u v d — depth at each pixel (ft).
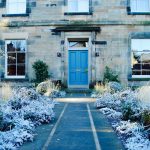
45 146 25.09
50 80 63.46
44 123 33.73
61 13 67.97
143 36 67.00
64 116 37.52
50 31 67.87
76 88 66.90
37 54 67.92
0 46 69.10
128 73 66.59
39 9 68.33
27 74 67.92
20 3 69.67
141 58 67.46
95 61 66.85
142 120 29.68
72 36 67.41
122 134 28.17
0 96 41.60
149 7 68.33
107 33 67.10
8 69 69.36
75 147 24.80
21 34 68.59
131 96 39.58
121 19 67.15
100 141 26.48
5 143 24.58
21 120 30.48
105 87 57.31
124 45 67.00
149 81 63.46
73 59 68.44
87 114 38.78
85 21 67.36
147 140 25.09
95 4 67.67
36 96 47.55
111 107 41.04
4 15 69.15
